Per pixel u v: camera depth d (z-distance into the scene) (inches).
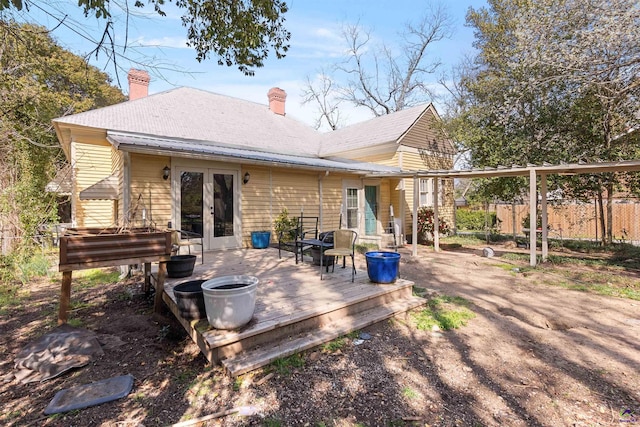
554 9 316.8
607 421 86.3
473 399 97.0
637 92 298.5
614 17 262.5
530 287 227.8
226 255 273.6
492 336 143.5
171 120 412.8
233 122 483.8
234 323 115.4
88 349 124.9
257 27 168.4
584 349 129.7
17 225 281.1
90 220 398.0
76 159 384.8
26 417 90.2
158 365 118.6
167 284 174.6
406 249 426.3
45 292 221.9
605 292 209.8
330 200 408.2
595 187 380.5
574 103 366.3
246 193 324.2
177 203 274.8
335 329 139.5
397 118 540.7
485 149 430.6
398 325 155.1
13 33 141.7
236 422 87.0
